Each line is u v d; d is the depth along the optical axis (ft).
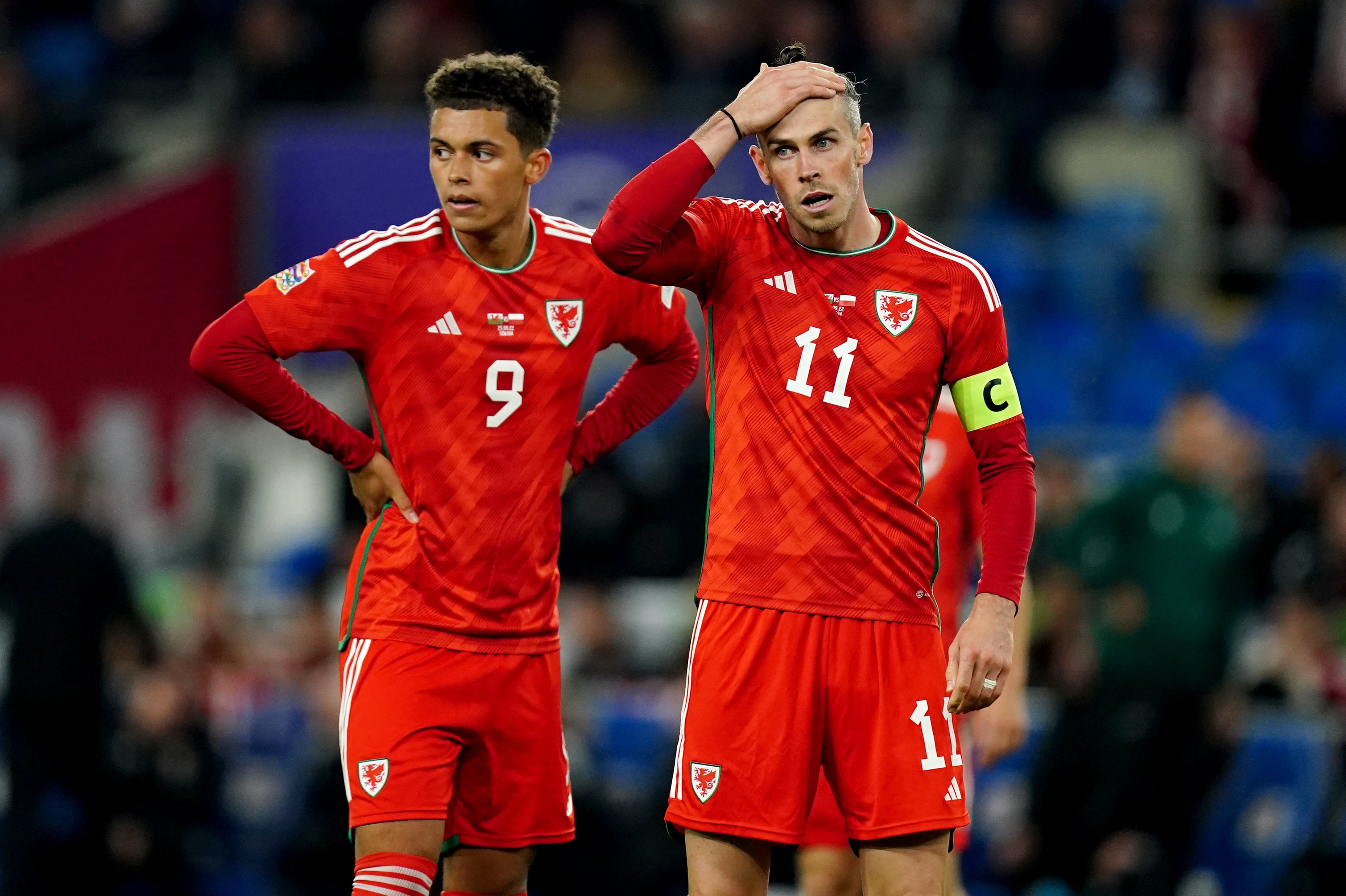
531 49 178.09
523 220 58.85
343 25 177.88
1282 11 171.83
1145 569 101.71
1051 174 166.20
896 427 54.49
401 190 167.22
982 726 71.92
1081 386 150.10
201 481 160.45
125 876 110.32
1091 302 156.25
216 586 122.21
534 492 58.90
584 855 96.89
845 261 54.90
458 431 58.18
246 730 118.11
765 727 54.08
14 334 158.10
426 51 175.52
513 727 59.16
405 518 58.59
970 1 166.61
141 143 178.40
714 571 55.16
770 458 54.44
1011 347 153.79
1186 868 99.40
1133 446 142.31
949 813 54.65
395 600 58.29
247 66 175.73
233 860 114.21
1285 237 167.12
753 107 53.36
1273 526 120.06
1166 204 165.78
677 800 55.47
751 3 171.01
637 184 53.52
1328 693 106.52
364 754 57.36
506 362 58.39
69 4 201.77
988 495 55.16
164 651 112.16
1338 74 176.04
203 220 166.40
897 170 162.50
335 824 99.66
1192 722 100.53
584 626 113.91
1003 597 53.21
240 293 167.94
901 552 54.75
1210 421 102.63
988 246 160.35
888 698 54.29
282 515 157.79
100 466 149.59
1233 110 169.37
